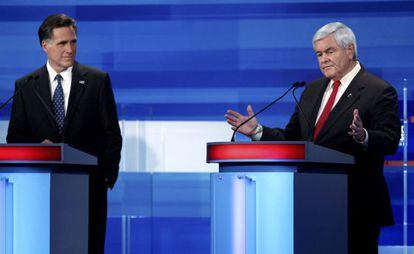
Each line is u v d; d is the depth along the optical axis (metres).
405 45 20.31
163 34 20.67
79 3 20.75
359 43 20.38
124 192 18.78
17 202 12.10
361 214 12.79
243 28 20.59
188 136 19.61
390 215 13.04
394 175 19.69
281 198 11.59
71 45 14.23
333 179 11.98
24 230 12.06
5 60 20.69
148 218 18.81
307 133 13.59
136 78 20.72
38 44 20.73
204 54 20.67
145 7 20.70
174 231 19.89
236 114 13.44
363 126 13.05
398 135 12.91
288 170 11.72
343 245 12.02
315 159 11.68
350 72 13.48
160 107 20.72
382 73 20.38
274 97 20.58
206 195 19.80
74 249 12.52
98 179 14.18
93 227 13.98
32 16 20.75
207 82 20.66
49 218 11.98
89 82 14.38
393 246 19.77
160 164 19.55
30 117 14.33
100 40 20.73
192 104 20.66
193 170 19.69
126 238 18.78
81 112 14.26
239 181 11.73
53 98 14.37
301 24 20.53
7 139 14.46
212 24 20.62
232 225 11.83
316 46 13.43
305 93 14.05
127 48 20.73
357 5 20.39
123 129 18.83
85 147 14.33
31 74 14.56
